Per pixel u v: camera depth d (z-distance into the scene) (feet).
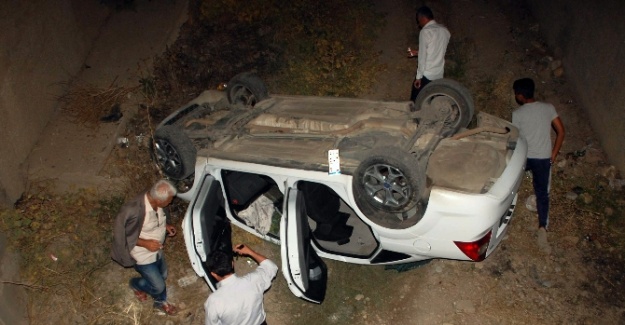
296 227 15.75
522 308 17.46
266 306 18.81
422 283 18.65
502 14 30.53
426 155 16.21
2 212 20.26
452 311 17.66
